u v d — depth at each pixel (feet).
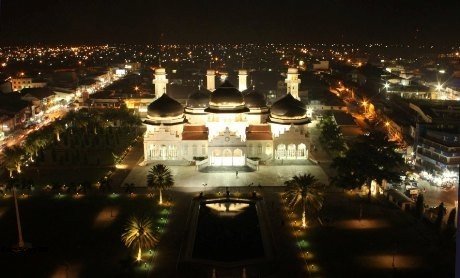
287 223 452.35
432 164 578.66
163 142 642.63
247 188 546.67
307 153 644.27
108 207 493.36
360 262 377.30
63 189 543.80
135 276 359.25
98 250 399.44
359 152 515.09
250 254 399.03
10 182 524.52
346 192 531.91
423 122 625.41
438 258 382.01
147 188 548.72
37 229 440.04
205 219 466.70
